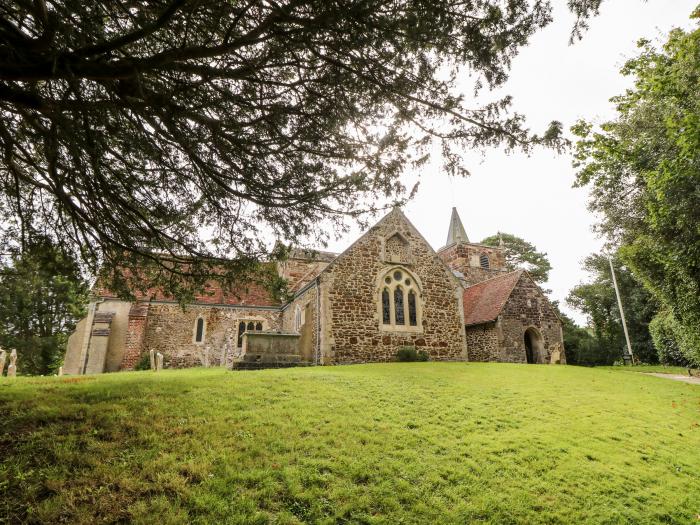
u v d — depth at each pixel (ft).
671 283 51.29
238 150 20.58
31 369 100.89
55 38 14.14
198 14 15.89
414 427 25.63
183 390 27.94
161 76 17.13
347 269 63.36
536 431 27.09
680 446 27.91
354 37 14.47
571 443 25.90
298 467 18.72
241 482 17.02
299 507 16.12
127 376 36.24
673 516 19.66
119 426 20.53
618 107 40.52
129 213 24.62
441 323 67.72
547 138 17.11
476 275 115.24
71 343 73.51
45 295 93.81
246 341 52.31
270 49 16.57
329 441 21.84
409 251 68.95
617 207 57.31
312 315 64.69
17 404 21.79
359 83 17.47
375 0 13.00
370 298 63.57
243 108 19.48
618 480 22.04
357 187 20.75
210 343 81.97
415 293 67.67
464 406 30.76
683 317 51.88
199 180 23.39
